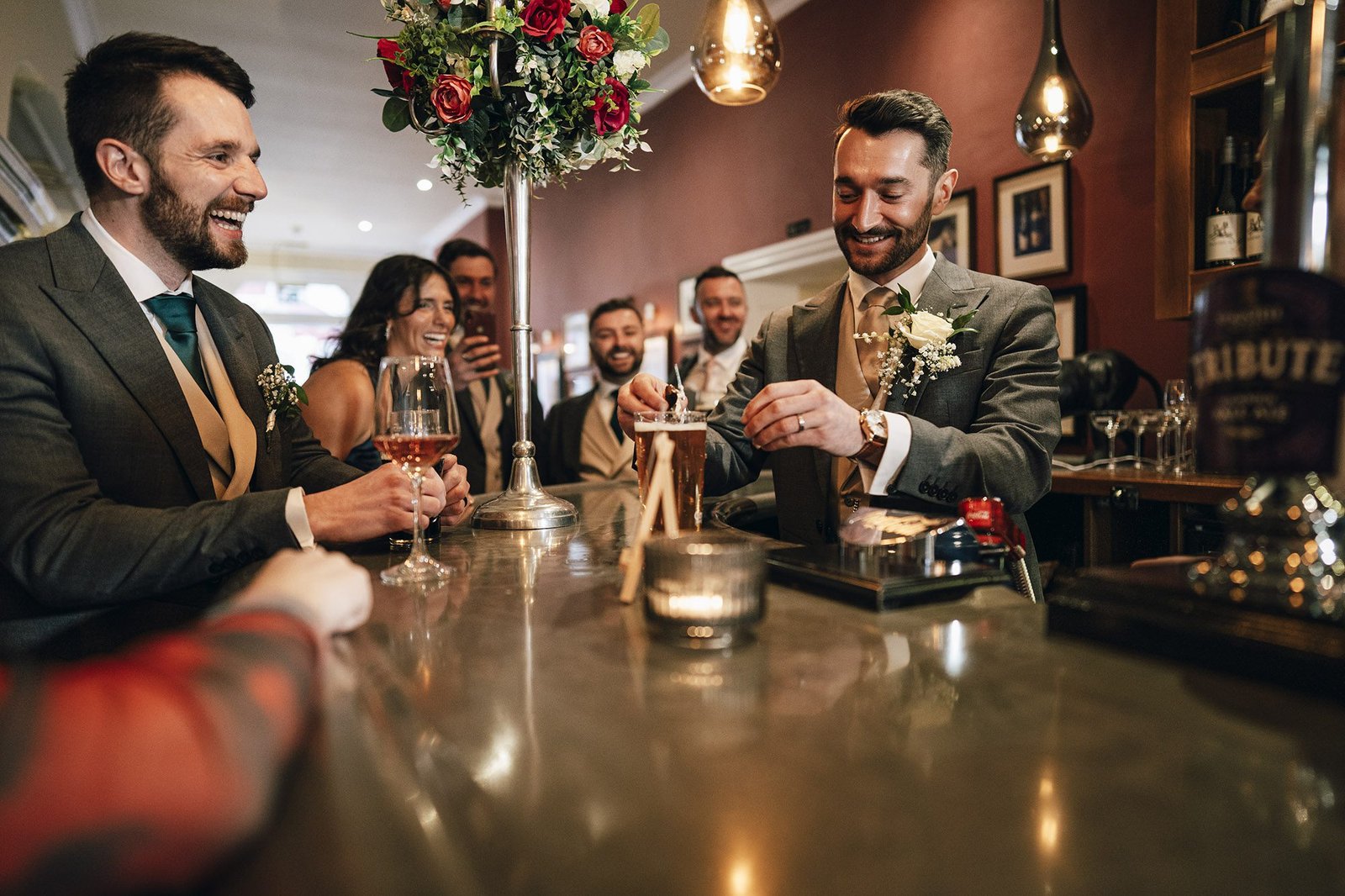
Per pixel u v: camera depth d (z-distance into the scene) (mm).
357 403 2516
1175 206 2473
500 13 1455
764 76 2342
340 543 1233
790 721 476
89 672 348
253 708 367
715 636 632
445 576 957
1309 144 559
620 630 698
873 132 1640
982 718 473
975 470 1331
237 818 320
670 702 513
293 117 7191
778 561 861
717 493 1765
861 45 4391
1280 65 567
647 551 667
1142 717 469
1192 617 557
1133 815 355
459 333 3375
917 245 1717
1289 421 537
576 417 3912
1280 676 504
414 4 1493
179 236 1459
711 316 4332
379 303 2764
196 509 1119
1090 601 623
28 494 1110
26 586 1076
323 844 336
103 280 1332
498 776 405
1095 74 3203
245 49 5906
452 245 4043
